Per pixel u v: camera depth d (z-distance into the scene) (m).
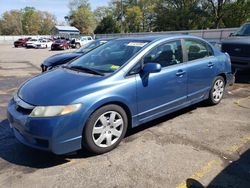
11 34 108.50
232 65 8.35
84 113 3.62
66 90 3.71
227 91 7.17
